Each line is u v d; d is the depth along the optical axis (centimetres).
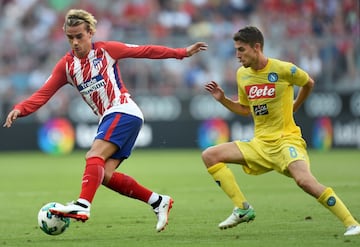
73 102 8306
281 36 9025
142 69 8475
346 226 2573
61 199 4184
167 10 9431
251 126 8256
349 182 4834
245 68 2794
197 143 8331
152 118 8319
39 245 2541
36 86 8606
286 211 3391
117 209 3656
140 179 5350
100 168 2589
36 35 9094
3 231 2952
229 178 2733
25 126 8338
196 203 3841
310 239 2541
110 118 2656
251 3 9512
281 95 2731
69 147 8306
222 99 2867
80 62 2667
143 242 2561
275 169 2728
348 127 8256
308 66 8450
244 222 3020
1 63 8581
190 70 8638
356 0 9081
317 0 9231
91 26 2662
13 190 4716
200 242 2533
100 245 2511
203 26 9344
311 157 7188
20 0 9600
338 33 9044
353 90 8225
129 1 9475
